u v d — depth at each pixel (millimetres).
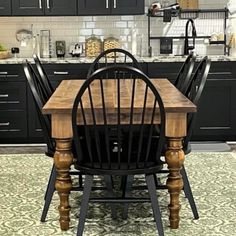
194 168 4438
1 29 5934
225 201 3574
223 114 5445
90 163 2826
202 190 3818
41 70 3770
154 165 2803
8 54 5711
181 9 5789
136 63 4324
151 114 2799
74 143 2918
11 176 4230
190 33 5941
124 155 2941
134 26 5941
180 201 3576
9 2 5520
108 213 3355
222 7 5910
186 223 3158
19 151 5223
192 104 2855
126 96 3242
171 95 3229
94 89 3629
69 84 3926
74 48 5863
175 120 2828
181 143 2926
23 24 5930
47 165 4578
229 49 5809
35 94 3096
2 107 5410
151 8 5719
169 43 5898
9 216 3316
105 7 5551
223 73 5375
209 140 5547
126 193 3158
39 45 5895
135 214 3332
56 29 5938
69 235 2990
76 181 3984
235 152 5059
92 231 3051
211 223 3160
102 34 5957
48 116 3176
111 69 2633
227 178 4129
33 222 3207
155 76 5367
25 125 5445
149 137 2785
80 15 5570
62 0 5531
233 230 3049
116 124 2828
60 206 3033
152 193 2826
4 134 5445
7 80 5359
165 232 3010
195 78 3332
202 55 5863
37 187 3924
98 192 3764
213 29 5965
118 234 3004
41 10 5539
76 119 2756
